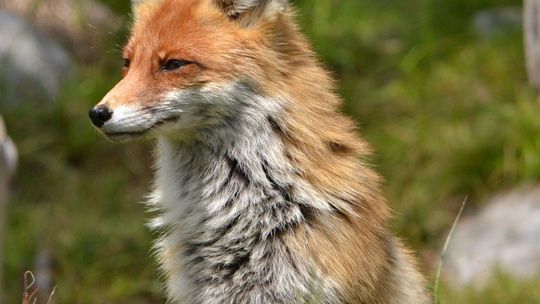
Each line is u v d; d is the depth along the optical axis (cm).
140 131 862
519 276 1348
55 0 1730
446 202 1503
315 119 875
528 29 1541
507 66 1622
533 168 1485
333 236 857
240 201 875
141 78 871
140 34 893
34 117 1557
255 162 869
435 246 1457
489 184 1503
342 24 1731
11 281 1352
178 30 874
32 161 1527
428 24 1717
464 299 1309
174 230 911
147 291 1389
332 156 877
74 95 1590
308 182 861
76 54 1670
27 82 1575
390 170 1516
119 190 1515
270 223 862
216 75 862
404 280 934
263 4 883
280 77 875
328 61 1667
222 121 875
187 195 903
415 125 1562
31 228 1431
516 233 1421
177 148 907
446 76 1628
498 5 1766
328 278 847
